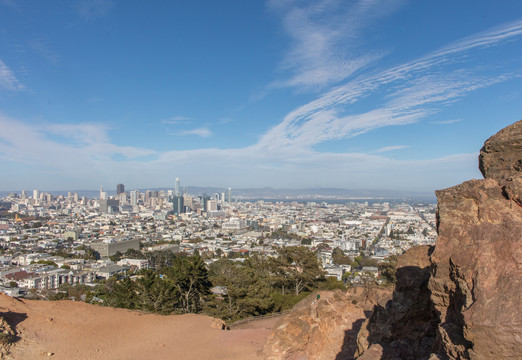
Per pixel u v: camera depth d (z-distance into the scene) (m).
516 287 7.13
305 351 17.36
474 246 8.19
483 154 9.54
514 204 8.00
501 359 6.83
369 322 13.95
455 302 8.59
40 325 20.70
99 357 19.06
